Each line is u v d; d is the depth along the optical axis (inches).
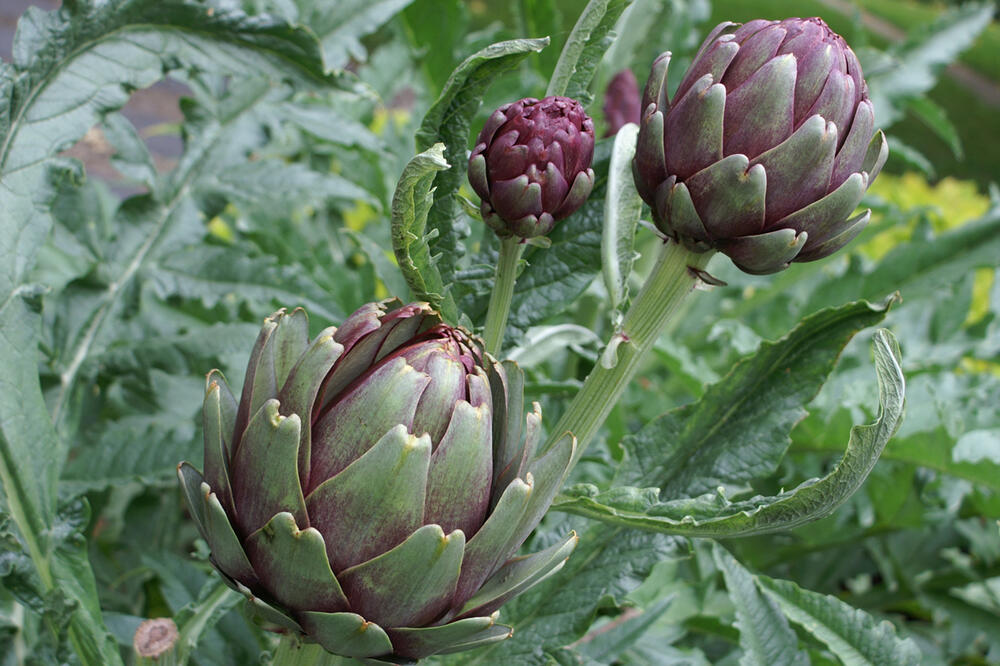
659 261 37.5
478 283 39.2
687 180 36.0
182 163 47.5
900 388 35.8
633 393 60.4
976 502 49.8
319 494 33.9
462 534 33.7
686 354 53.2
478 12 296.0
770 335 65.9
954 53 72.6
